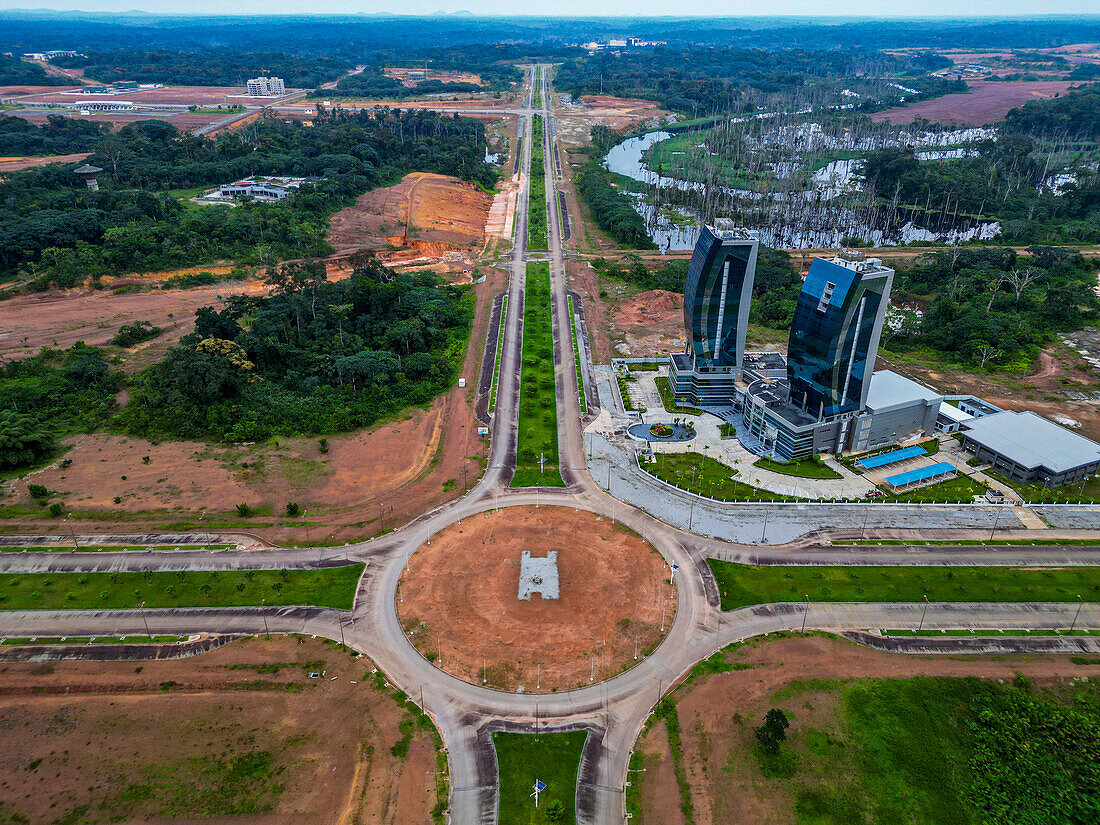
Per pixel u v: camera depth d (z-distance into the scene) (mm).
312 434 156250
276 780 83250
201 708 92688
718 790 82188
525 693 94875
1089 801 80562
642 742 88125
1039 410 167500
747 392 160375
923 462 147875
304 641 103250
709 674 97312
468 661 99875
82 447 150000
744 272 154875
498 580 114875
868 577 115625
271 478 140875
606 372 189125
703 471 145250
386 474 143375
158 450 149625
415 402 170500
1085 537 125188
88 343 189750
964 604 110250
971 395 175000
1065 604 110312
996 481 141125
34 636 104125
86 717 91500
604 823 78938
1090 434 155875
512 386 179625
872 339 138125
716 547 122875
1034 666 98875
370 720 91062
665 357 197375
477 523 129125
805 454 149375
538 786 81125
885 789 82062
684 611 108562
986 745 87312
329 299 198875
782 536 125750
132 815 79312
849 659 99812
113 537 124188
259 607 109625
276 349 174750
